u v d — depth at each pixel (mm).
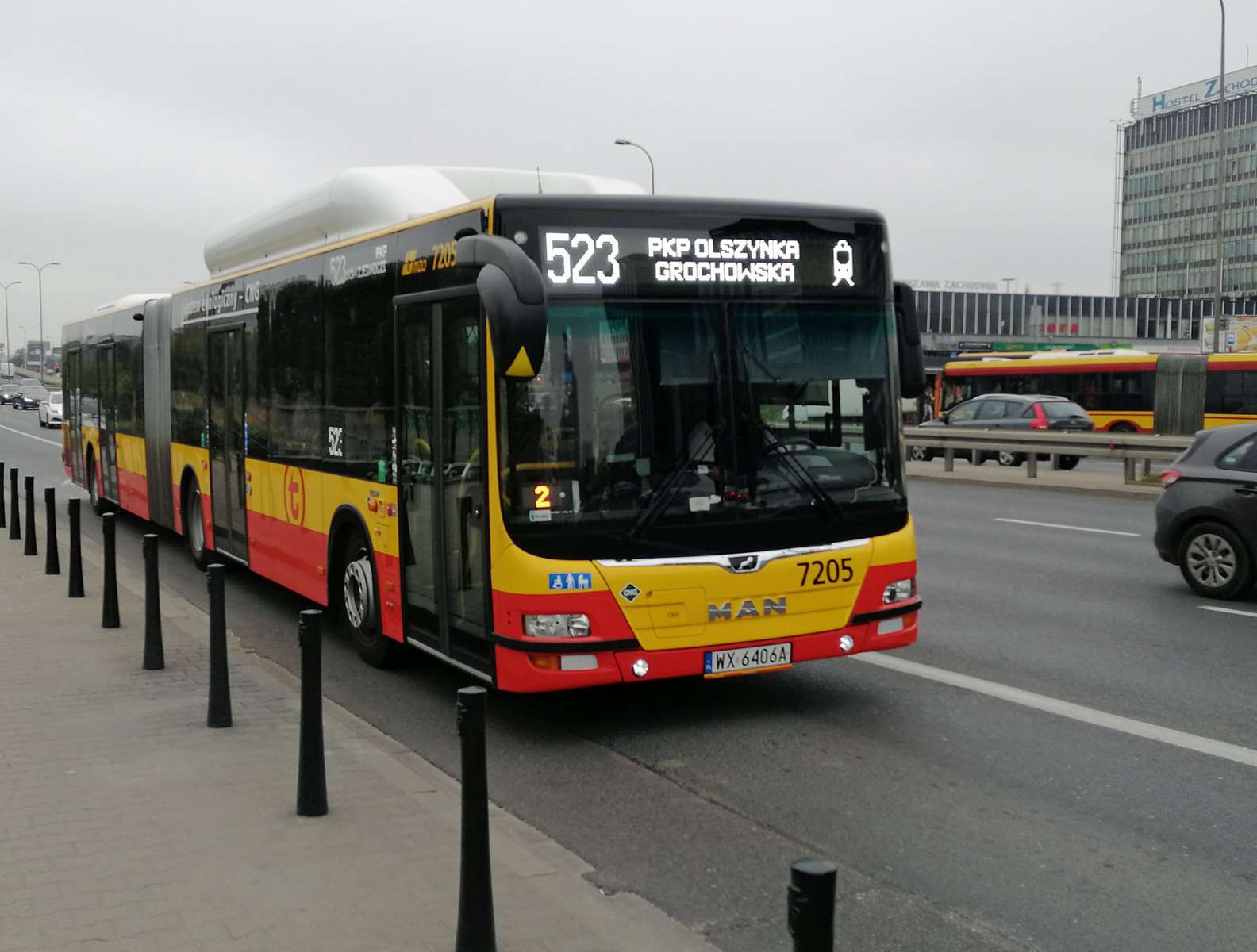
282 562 10672
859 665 8992
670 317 7004
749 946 4488
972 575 13289
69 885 4699
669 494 6895
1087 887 5023
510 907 4531
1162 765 6621
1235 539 11562
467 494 7184
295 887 4680
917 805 6020
